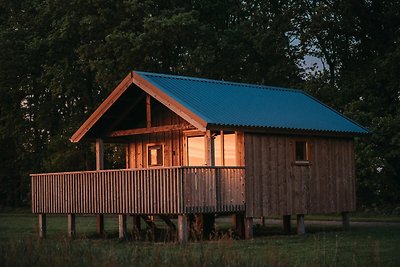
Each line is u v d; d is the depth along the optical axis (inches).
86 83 1854.1
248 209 914.1
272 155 958.4
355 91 1612.9
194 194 842.8
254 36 1678.2
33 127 1968.5
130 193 894.4
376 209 1550.2
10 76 1859.0
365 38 1704.0
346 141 1083.9
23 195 2171.5
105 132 1034.1
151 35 1576.0
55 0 1708.9
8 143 2133.4
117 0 1649.9
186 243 789.9
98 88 1886.1
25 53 1831.9
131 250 621.9
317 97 1608.0
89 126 1007.0
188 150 1007.6
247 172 920.9
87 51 1665.8
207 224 976.9
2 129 1982.0
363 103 1530.5
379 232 979.3
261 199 933.8
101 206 936.3
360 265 595.8
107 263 532.1
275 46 1673.2
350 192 1078.4
